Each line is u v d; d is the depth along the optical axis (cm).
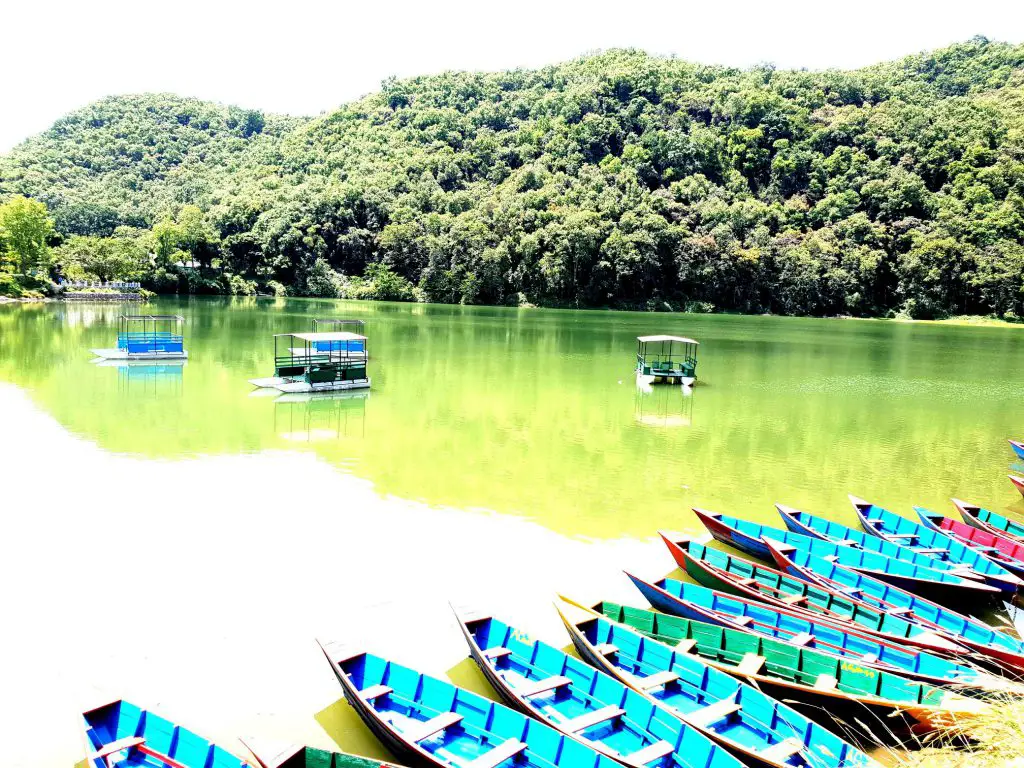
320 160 17850
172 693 1359
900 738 1201
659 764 1087
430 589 1803
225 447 3000
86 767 1165
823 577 1727
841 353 7144
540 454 3055
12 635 1550
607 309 12925
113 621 1616
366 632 1592
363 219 14388
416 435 3297
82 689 1369
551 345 6981
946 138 14688
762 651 1355
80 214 14025
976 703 1156
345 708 1322
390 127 18838
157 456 2845
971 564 1877
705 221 13688
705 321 10969
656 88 17762
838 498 2608
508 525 2241
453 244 13088
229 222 13850
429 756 1044
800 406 4278
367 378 4519
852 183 14538
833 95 17475
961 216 13000
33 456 2795
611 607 1499
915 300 12688
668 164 15575
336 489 2523
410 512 2327
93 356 5203
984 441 3534
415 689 1218
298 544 2053
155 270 12312
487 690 1381
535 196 13925
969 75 18812
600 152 16400
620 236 12631
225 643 1535
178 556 1955
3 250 10369
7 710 1305
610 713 1173
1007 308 12088
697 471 2886
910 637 1455
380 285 13125
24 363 4850
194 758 1038
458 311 11219
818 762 1069
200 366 4975
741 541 1980
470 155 16775
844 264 12975
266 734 1242
